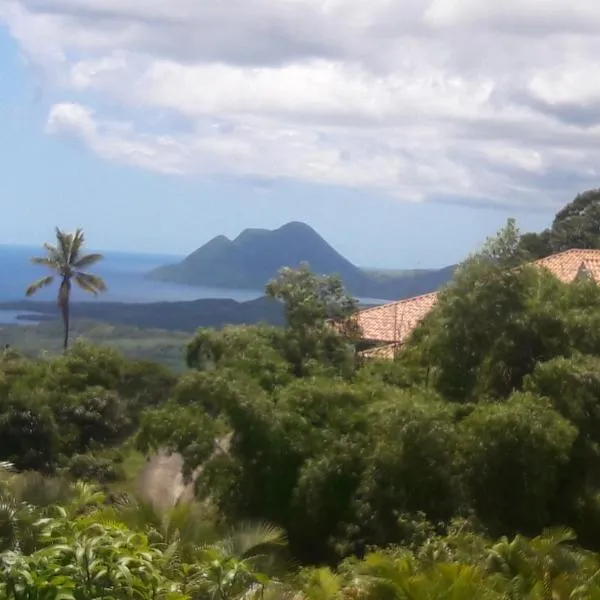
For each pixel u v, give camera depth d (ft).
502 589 40.47
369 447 58.34
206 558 35.40
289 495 59.88
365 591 38.50
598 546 58.70
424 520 53.36
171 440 62.08
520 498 55.93
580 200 197.67
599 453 59.67
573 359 62.44
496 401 62.39
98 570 26.08
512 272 68.64
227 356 75.77
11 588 24.99
